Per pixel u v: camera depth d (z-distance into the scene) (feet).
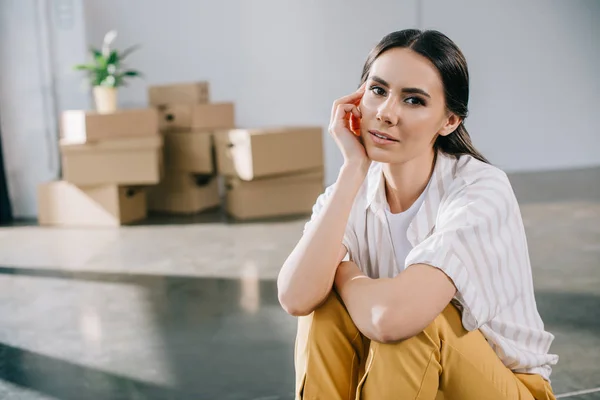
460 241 3.43
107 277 10.02
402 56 3.42
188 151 14.79
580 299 8.32
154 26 16.78
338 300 3.73
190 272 10.14
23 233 13.52
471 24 19.61
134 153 13.75
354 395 3.68
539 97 20.68
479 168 3.74
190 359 6.82
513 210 3.65
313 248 3.69
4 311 8.55
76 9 15.15
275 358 6.79
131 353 7.04
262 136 13.74
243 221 14.01
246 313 8.20
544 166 21.08
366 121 3.59
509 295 3.61
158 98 15.15
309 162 14.52
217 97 17.58
